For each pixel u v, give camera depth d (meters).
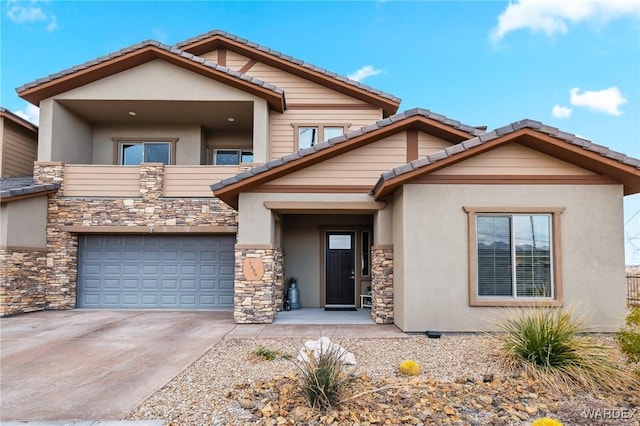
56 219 13.06
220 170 13.27
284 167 10.12
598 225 8.88
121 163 15.30
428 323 8.84
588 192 8.95
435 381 5.68
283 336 8.77
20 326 10.12
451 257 8.91
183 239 13.53
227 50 15.10
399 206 9.48
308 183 10.50
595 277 8.77
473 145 8.59
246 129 15.89
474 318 8.80
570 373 5.55
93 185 13.22
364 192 10.52
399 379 5.82
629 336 5.42
